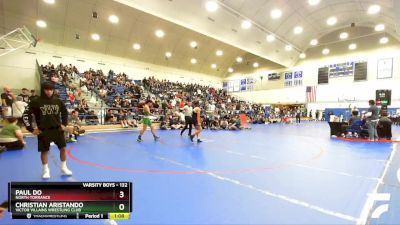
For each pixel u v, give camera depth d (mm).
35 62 17234
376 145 7691
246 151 6582
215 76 32125
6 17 14977
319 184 3668
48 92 3740
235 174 4223
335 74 23625
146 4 10820
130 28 19391
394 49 20250
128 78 22406
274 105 28297
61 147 3969
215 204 2902
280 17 15625
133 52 22281
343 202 2965
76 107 12242
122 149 6727
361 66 22000
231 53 28625
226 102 24875
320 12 16188
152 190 3381
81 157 5566
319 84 24688
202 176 4086
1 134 6281
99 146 7246
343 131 9805
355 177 4039
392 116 19094
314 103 25453
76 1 15656
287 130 13742
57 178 3877
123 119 13078
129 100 15242
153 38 21406
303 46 22938
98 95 15203
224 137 9969
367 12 15539
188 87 25297
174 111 15820
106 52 20906
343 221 2473
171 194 3230
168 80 26078
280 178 3990
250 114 21031
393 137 9812
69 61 18922
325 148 7156
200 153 6215
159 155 5898
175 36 22109
